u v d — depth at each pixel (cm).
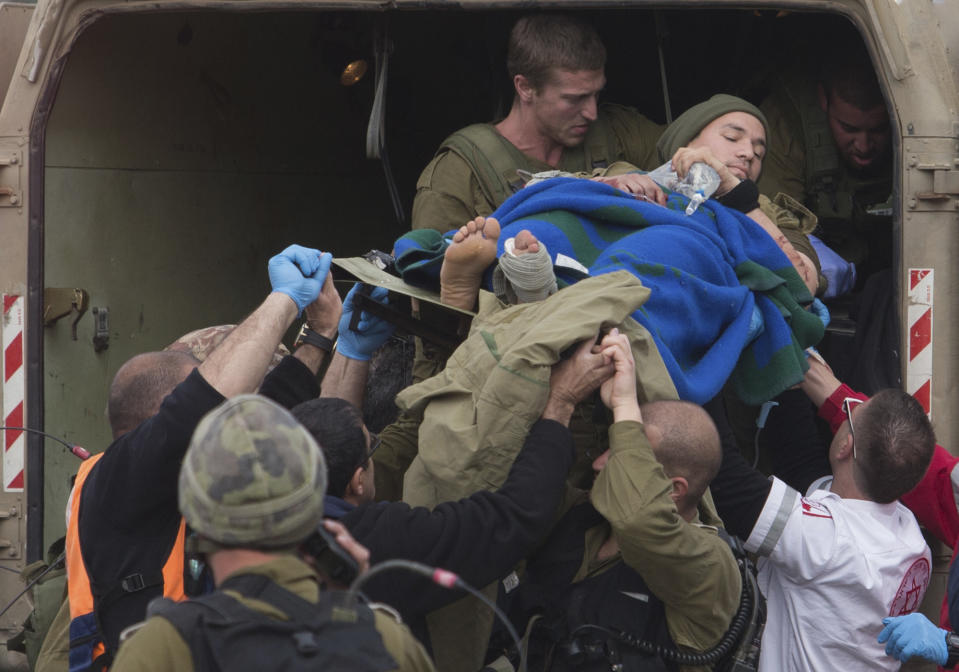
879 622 1077
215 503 610
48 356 1471
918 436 1078
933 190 1245
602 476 937
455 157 1470
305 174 1838
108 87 1557
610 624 961
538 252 1016
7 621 1264
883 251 1700
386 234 1944
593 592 977
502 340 977
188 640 607
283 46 1781
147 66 1603
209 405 872
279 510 614
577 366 941
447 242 1179
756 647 995
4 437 1270
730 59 1800
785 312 1182
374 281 1080
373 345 1212
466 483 932
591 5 1284
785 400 1320
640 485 913
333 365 1222
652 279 1088
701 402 1077
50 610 1116
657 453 968
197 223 1689
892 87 1258
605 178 1256
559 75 1421
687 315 1089
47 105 1277
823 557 1059
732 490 1088
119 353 1584
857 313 1477
